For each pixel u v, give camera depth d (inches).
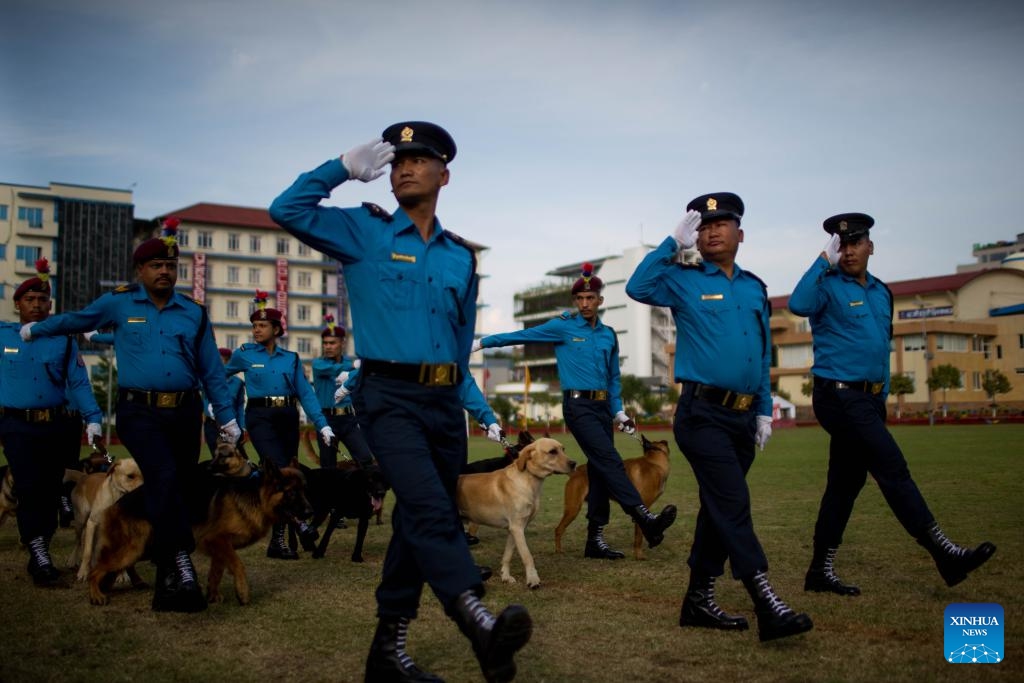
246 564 306.5
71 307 2650.1
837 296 236.8
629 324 3558.1
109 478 276.2
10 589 258.7
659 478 331.0
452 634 201.5
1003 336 2741.1
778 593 235.8
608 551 314.0
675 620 211.8
